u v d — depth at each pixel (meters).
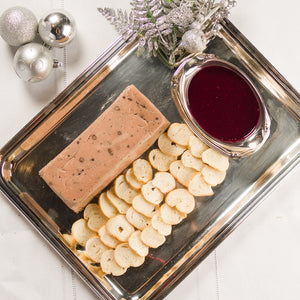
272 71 0.84
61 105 0.82
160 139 0.83
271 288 0.87
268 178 0.84
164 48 0.81
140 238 0.82
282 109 0.85
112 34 0.84
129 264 0.82
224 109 0.80
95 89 0.83
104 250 0.82
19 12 0.76
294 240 0.87
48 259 0.84
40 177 0.82
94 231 0.82
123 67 0.83
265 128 0.80
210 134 0.80
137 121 0.81
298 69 0.87
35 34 0.79
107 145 0.80
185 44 0.76
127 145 0.80
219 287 0.86
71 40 0.80
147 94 0.83
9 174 0.81
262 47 0.86
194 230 0.83
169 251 0.83
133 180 0.82
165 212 0.83
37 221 0.79
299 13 0.87
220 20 0.82
